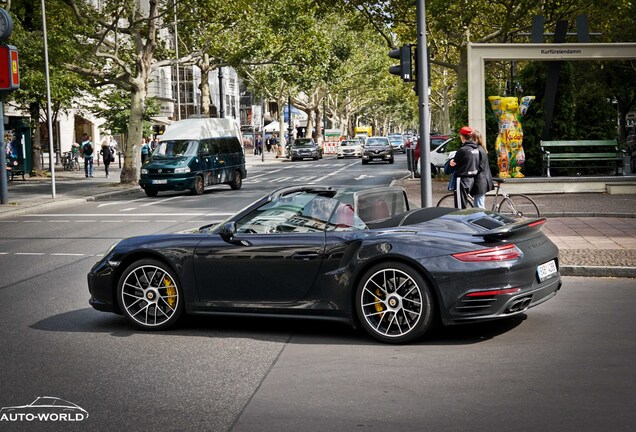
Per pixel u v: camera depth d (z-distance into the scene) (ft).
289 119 223.92
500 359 20.26
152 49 110.93
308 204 24.03
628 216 51.34
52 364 21.17
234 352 22.02
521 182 69.67
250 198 82.64
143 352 22.35
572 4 101.91
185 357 21.61
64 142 192.75
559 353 20.67
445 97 221.66
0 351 22.81
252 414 16.44
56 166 168.96
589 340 22.02
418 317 21.85
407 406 16.62
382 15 106.01
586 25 73.41
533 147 77.20
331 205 23.75
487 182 46.52
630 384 17.70
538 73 78.28
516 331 23.39
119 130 155.02
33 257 44.01
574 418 15.51
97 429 15.88
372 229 23.20
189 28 122.72
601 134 78.89
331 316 23.15
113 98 154.40
